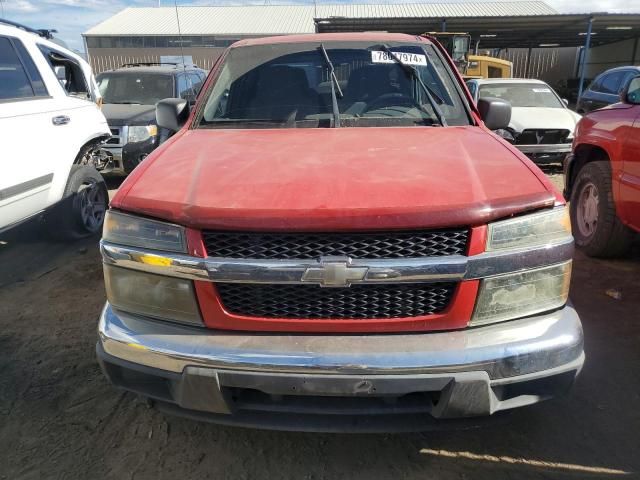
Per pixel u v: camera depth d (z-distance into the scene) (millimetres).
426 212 1863
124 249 2023
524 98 9539
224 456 2383
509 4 31531
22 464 2332
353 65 3365
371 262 1867
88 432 2537
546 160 8320
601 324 3502
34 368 3074
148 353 1976
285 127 3043
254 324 1978
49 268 4668
